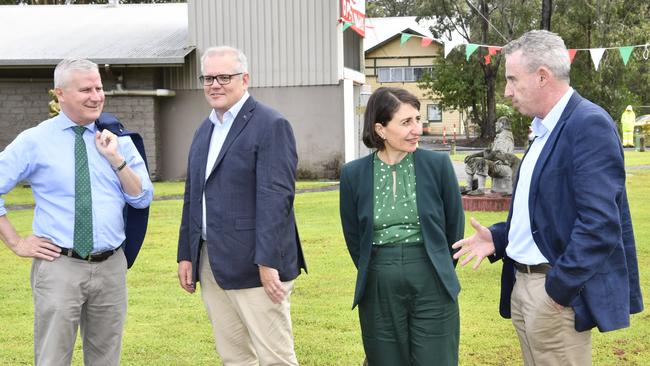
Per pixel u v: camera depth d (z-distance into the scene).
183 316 5.39
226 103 3.33
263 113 3.34
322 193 14.29
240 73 3.33
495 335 4.79
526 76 2.75
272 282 3.25
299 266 3.54
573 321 2.78
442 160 3.11
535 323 2.83
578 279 2.57
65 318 3.24
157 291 6.19
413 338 3.10
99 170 3.34
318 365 4.25
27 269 7.25
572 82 25.41
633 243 2.87
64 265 3.25
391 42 42.66
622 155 2.63
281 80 17.30
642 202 11.73
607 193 2.55
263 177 3.26
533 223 2.78
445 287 3.03
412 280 3.05
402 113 3.02
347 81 17.72
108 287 3.39
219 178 3.34
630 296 2.86
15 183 3.26
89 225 3.27
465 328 4.96
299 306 5.60
